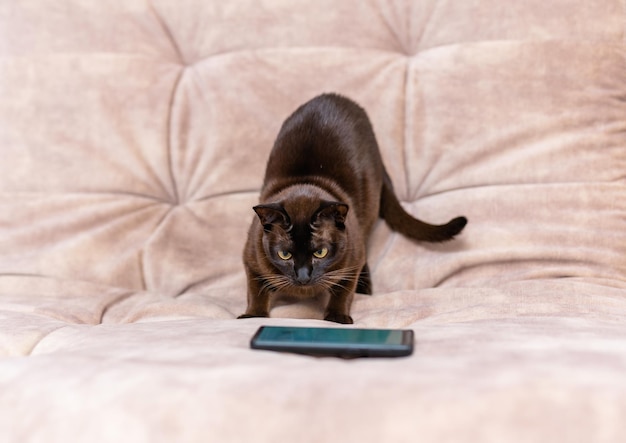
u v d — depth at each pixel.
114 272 1.79
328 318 1.53
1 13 2.04
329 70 1.97
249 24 2.01
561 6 1.88
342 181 1.75
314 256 1.51
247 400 0.85
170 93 1.99
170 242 1.83
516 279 1.64
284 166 1.77
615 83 1.84
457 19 1.92
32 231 1.84
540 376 0.87
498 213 1.76
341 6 2.00
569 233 1.68
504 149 1.82
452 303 1.53
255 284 1.60
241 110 1.95
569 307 1.42
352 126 1.82
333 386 0.86
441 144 1.87
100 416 0.87
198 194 1.92
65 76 1.97
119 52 2.01
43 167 1.91
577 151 1.78
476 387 0.84
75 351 1.11
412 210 1.88
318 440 0.80
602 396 0.82
